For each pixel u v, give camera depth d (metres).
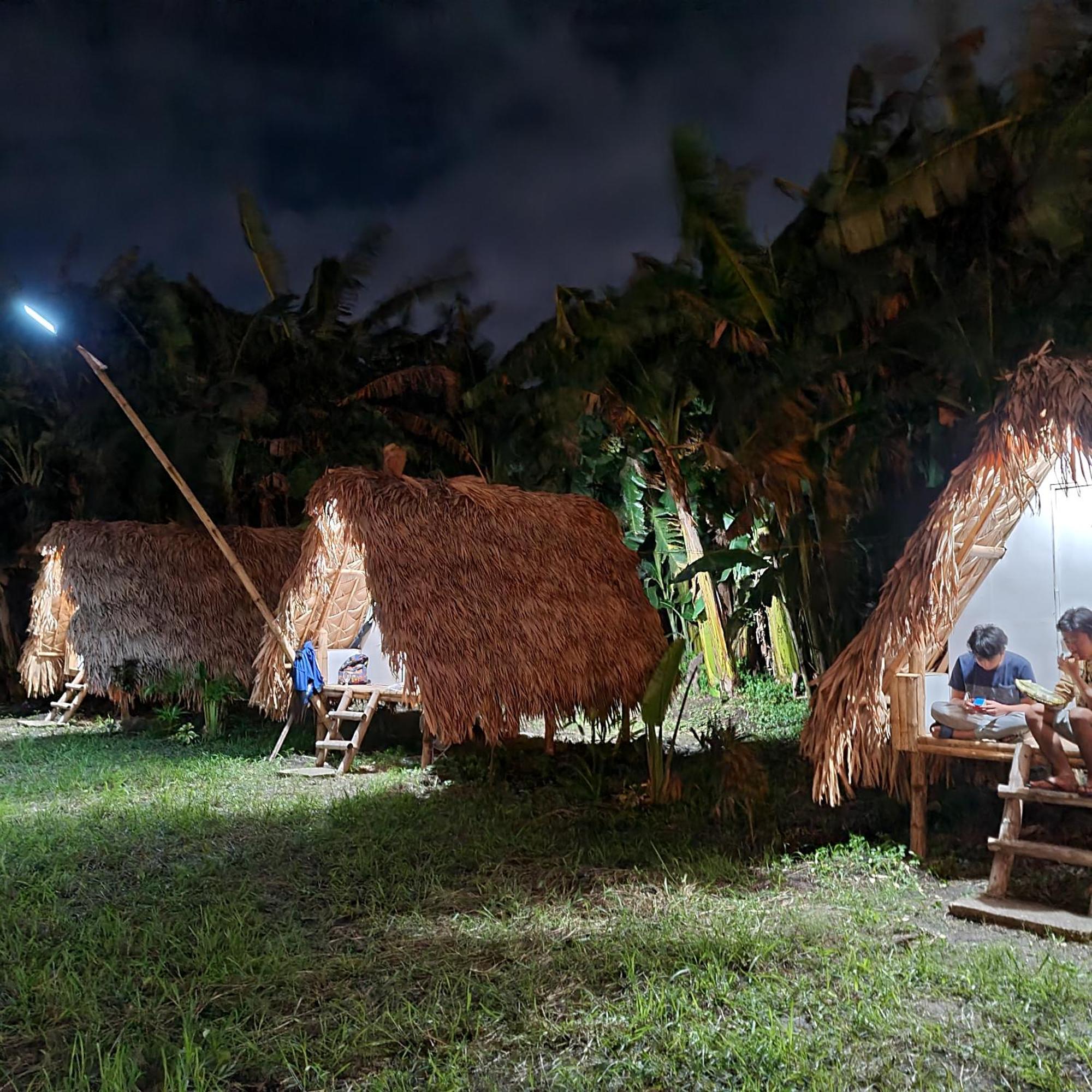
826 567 8.44
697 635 13.35
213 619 10.73
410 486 8.27
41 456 14.09
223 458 12.86
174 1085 2.94
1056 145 7.12
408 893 4.87
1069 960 3.88
